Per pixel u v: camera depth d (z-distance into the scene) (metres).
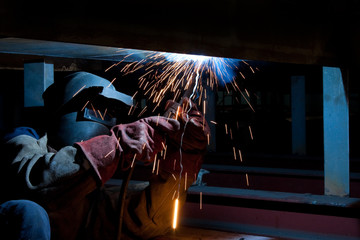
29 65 3.25
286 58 2.58
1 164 2.26
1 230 1.93
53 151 2.49
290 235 3.20
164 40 1.95
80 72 2.62
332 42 2.91
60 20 1.62
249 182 5.30
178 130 2.43
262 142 10.70
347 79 3.29
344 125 3.32
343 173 3.35
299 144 7.70
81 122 2.50
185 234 3.28
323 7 2.83
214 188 3.78
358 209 3.07
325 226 3.19
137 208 2.81
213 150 7.54
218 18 2.18
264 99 11.58
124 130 2.21
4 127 6.95
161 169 2.75
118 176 5.41
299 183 4.99
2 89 6.87
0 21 1.46
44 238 1.96
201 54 2.10
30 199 2.10
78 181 2.10
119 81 6.29
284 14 2.56
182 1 2.00
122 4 1.80
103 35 1.74
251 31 2.35
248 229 3.36
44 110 2.62
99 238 2.82
